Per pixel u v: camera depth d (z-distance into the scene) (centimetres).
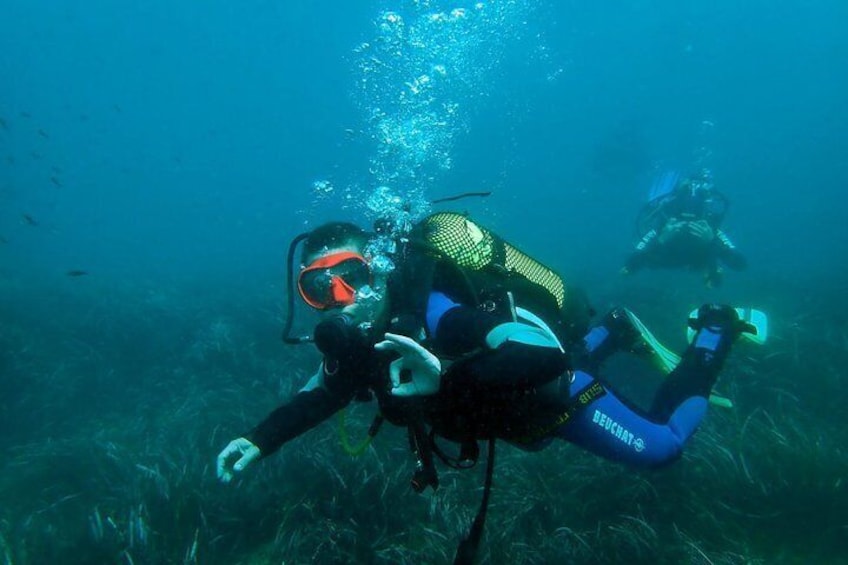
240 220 3594
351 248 244
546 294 260
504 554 394
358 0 7650
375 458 495
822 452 451
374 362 225
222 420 632
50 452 602
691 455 466
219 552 440
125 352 888
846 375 597
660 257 917
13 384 747
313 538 423
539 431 239
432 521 438
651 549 392
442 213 270
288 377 708
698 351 364
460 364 197
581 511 439
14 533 481
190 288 1360
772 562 381
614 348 424
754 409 539
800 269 1344
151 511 473
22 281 1355
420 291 220
